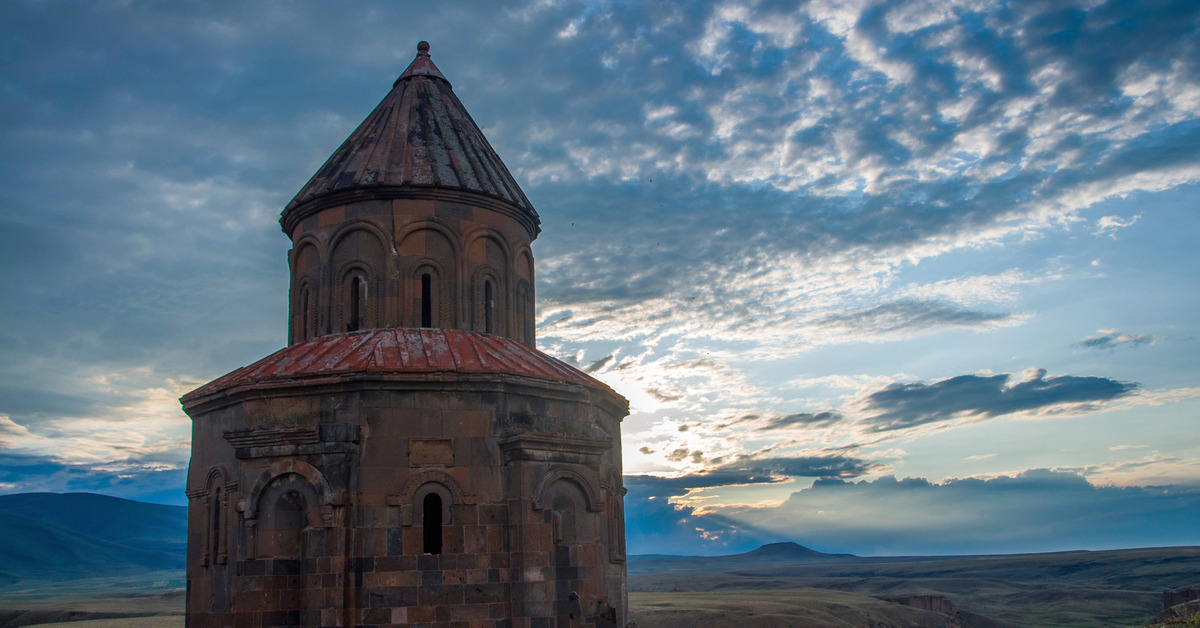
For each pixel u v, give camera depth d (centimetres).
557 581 2064
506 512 2038
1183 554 12762
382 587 1933
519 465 2039
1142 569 12050
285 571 1948
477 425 2066
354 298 2439
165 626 4866
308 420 2020
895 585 10888
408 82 2758
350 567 1928
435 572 1969
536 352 2452
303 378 2023
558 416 2211
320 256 2461
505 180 2652
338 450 1966
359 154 2541
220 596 2059
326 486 1945
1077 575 12594
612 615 2094
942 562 18950
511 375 2092
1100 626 7625
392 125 2603
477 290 2477
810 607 6475
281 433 1978
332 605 1897
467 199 2486
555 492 2088
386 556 1950
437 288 2431
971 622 7544
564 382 2200
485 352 2241
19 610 8212
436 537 2002
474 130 2730
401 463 2002
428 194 2441
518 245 2627
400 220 2427
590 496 2141
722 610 5916
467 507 2016
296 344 2367
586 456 2152
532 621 1973
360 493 1970
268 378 2045
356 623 1908
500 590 2000
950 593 10119
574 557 2092
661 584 12650
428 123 2619
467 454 2045
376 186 2416
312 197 2472
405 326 2373
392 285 2391
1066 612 8444
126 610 8138
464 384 2059
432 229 2444
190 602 2195
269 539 1956
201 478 2219
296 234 2581
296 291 2558
